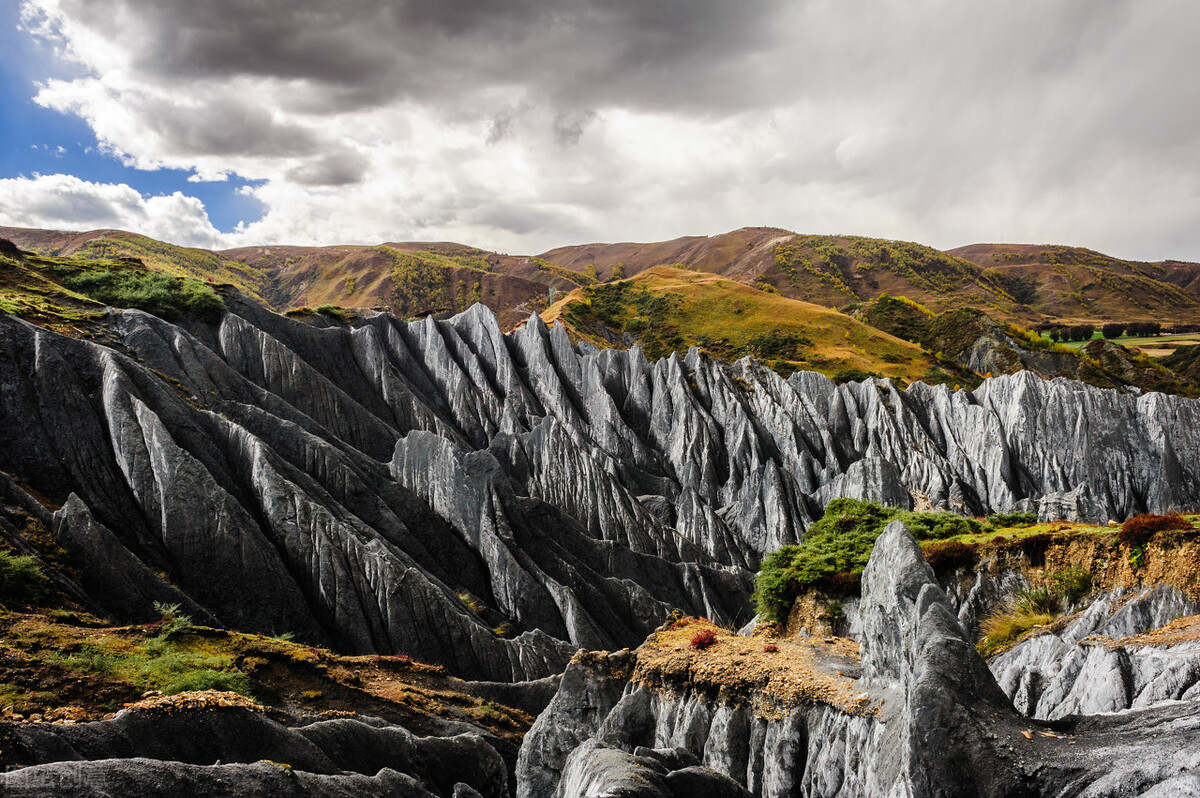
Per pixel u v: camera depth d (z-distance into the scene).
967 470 92.62
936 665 17.12
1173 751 13.14
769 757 23.52
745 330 189.38
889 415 100.38
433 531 62.69
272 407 68.00
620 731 26.64
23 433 48.31
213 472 52.00
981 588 37.06
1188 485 83.62
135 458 49.31
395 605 48.41
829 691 23.17
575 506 79.06
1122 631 28.42
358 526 54.91
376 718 29.55
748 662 26.12
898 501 82.50
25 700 23.59
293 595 47.09
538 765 28.16
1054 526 39.06
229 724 21.38
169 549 46.84
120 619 38.97
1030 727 16.08
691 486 93.56
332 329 93.00
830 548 40.16
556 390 105.38
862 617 24.86
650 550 76.50
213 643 32.28
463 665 48.16
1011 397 96.69
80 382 52.72
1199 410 85.25
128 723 19.53
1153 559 31.25
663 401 104.50
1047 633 29.97
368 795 20.39
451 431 89.88
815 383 111.94
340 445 69.19
